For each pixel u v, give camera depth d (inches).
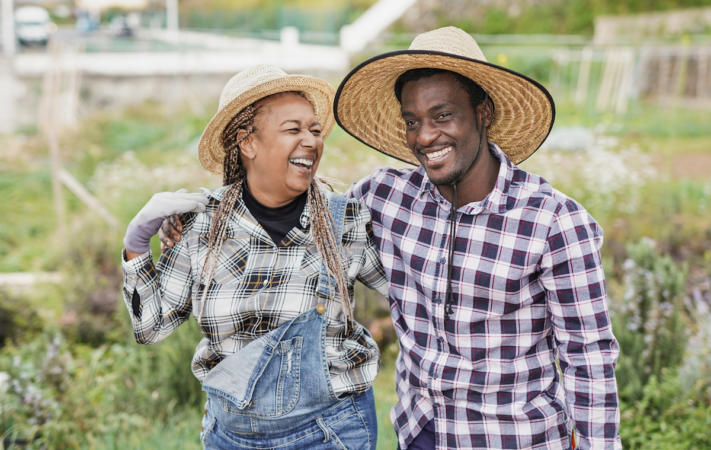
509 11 834.2
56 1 984.9
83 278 244.1
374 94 93.5
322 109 95.7
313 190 85.8
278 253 83.4
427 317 88.4
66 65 494.3
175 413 166.1
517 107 88.4
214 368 83.4
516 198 83.9
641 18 757.3
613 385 82.0
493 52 624.1
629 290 174.6
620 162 311.6
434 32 86.7
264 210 85.0
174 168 346.6
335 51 606.2
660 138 458.0
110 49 559.5
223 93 86.7
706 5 767.1
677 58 608.4
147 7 973.2
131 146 442.3
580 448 83.5
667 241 263.9
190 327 169.5
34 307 238.5
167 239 83.4
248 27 1014.4
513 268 82.8
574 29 808.9
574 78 599.2
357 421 86.2
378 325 197.2
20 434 156.0
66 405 168.1
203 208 83.6
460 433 86.6
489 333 85.4
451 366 85.8
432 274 86.4
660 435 146.1
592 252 81.0
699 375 157.9
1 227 335.0
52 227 340.2
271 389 82.5
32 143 437.1
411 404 92.0
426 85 82.4
